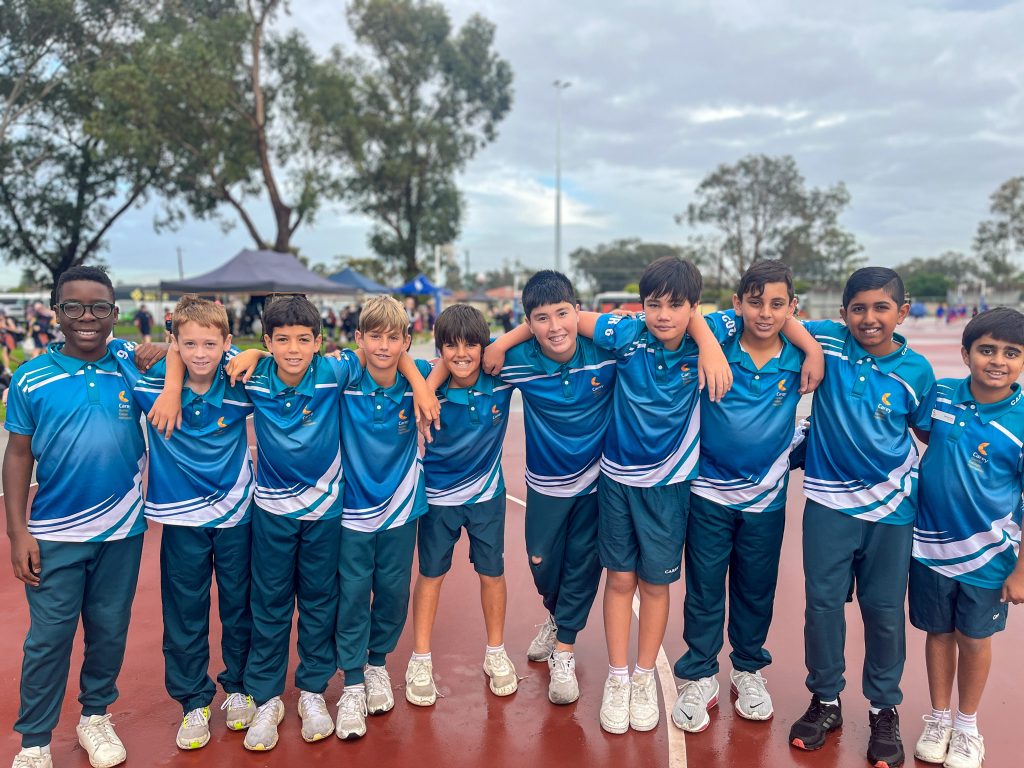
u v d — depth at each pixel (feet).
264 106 90.48
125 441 8.83
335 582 9.70
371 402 9.46
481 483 10.27
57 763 9.07
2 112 93.45
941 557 8.86
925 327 141.49
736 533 9.78
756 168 196.95
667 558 9.53
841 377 9.04
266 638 9.52
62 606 8.58
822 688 9.37
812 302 189.67
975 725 9.12
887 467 8.82
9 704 10.50
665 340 9.12
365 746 9.39
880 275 8.61
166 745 9.45
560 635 10.52
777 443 9.30
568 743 9.43
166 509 9.03
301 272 68.95
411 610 13.51
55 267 107.76
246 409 9.23
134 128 78.38
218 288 63.52
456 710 10.22
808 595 9.33
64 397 8.52
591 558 10.34
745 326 9.30
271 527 9.25
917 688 10.87
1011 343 8.18
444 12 108.88
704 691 9.87
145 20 87.40
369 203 113.70
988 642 8.78
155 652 12.03
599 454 10.06
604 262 292.20
